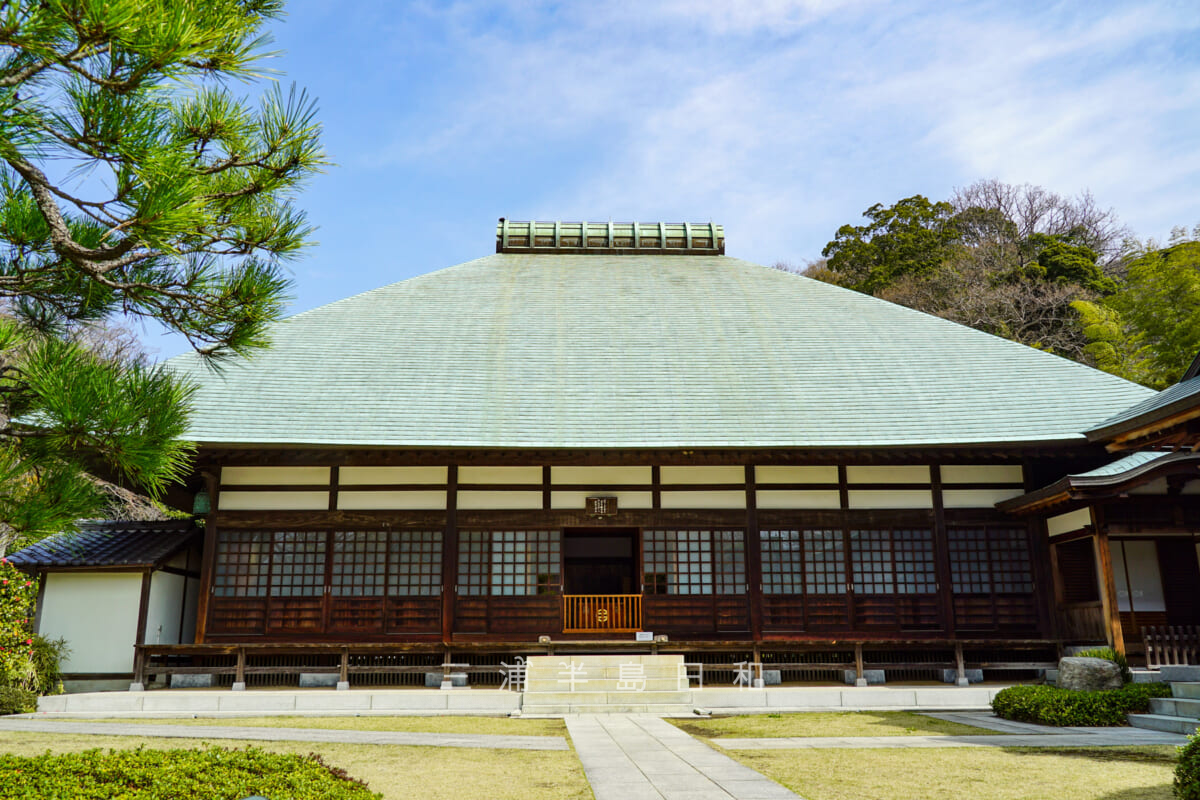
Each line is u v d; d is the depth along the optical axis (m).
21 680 12.59
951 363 17.78
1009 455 15.37
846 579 15.12
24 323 4.40
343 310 19.19
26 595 13.50
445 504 15.14
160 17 3.17
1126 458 13.29
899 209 45.00
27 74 3.26
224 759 5.14
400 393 16.27
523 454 15.05
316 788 4.84
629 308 19.78
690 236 23.06
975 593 15.09
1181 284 27.38
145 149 3.35
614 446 14.86
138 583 14.55
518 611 14.83
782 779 6.97
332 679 14.42
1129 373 28.36
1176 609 14.56
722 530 15.29
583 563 20.52
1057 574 14.95
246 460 15.04
